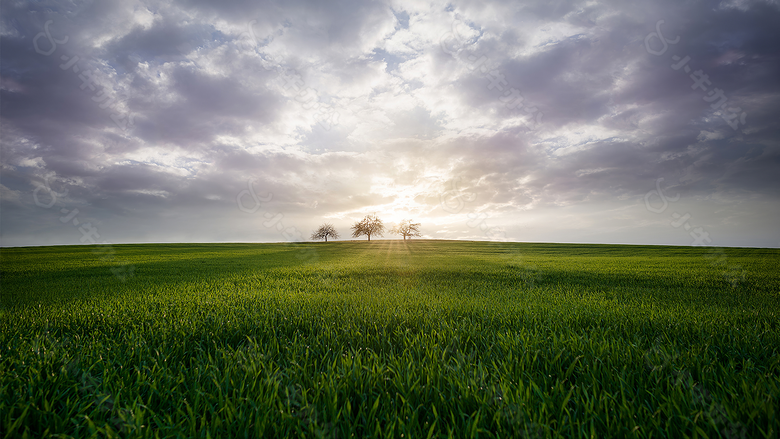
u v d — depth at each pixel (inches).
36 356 96.8
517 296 236.1
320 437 52.9
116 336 130.0
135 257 839.7
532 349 103.2
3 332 132.1
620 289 285.1
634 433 56.2
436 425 63.2
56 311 181.0
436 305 184.1
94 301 217.6
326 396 69.2
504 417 61.0
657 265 574.6
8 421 58.9
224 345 115.5
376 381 77.0
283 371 84.7
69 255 932.0
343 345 109.3
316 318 150.6
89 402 67.3
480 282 330.3
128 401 69.4
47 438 58.1
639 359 92.1
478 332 126.6
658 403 69.2
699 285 322.3
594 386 74.7
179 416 65.3
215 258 789.9
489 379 79.0
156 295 242.5
